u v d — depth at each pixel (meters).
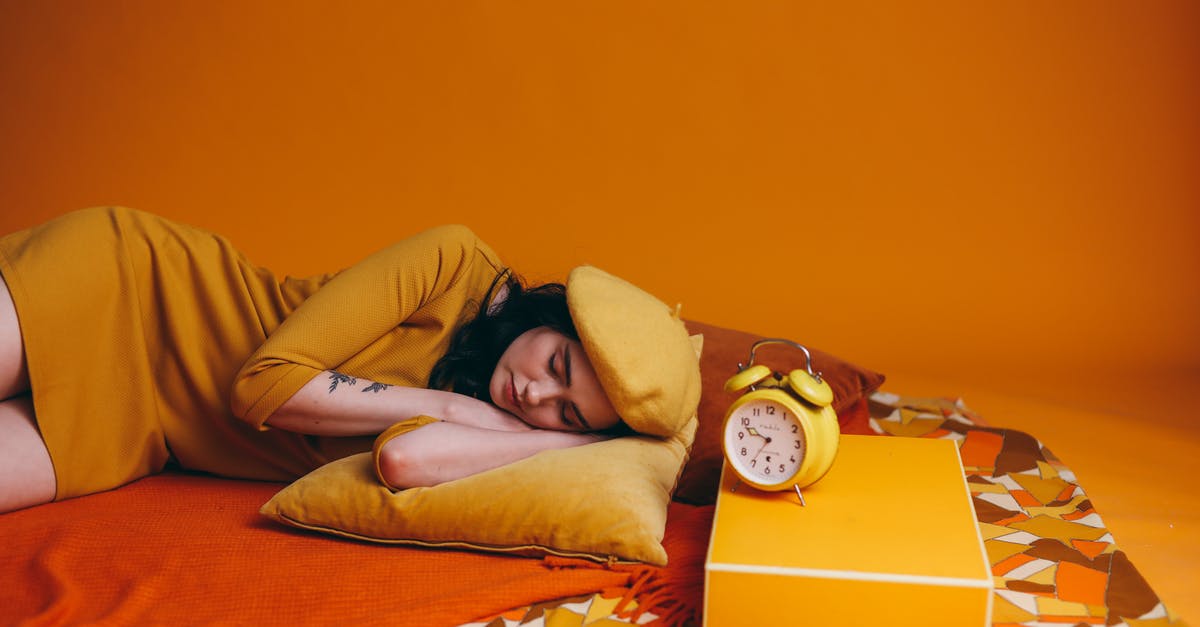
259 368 2.16
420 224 4.92
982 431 2.95
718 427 2.50
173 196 5.12
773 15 4.53
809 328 4.32
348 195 4.98
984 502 2.44
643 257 4.70
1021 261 4.35
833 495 1.98
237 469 2.41
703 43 4.62
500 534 2.01
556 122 4.80
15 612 1.82
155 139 5.11
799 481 1.94
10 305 2.16
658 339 2.07
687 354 2.15
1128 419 3.35
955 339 4.23
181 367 2.35
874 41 4.43
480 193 4.88
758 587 1.68
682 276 4.66
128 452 2.32
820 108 4.52
